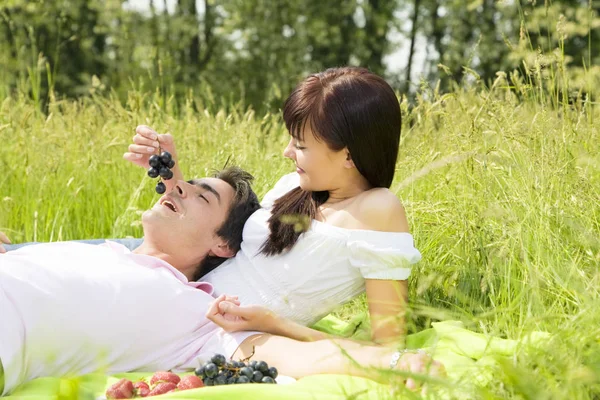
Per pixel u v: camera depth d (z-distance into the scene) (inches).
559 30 156.6
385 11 911.7
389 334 106.5
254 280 118.3
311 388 90.2
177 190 122.7
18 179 200.7
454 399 77.2
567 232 121.9
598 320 88.3
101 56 824.3
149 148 131.0
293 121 115.1
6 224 187.2
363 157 113.3
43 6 623.5
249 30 892.0
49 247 114.6
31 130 219.0
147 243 122.1
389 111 114.3
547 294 112.6
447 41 861.2
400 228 112.2
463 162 140.5
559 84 158.6
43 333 100.1
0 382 95.4
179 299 109.0
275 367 102.2
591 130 146.8
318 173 114.8
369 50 917.8
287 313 116.9
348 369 92.2
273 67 882.8
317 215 117.4
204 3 917.2
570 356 82.7
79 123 230.5
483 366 82.4
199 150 201.9
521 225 120.6
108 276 106.0
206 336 109.4
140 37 833.5
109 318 103.7
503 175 140.2
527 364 82.2
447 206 144.1
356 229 112.0
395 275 109.4
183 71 827.4
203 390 86.0
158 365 108.5
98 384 97.9
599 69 157.1
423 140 161.6
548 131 139.3
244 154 197.3
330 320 135.6
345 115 111.6
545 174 128.6
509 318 107.3
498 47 689.6
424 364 88.7
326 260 114.0
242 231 123.6
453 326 112.1
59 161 208.1
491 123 149.6
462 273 127.4
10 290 99.3
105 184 210.2
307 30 894.4
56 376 102.7
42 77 788.0
